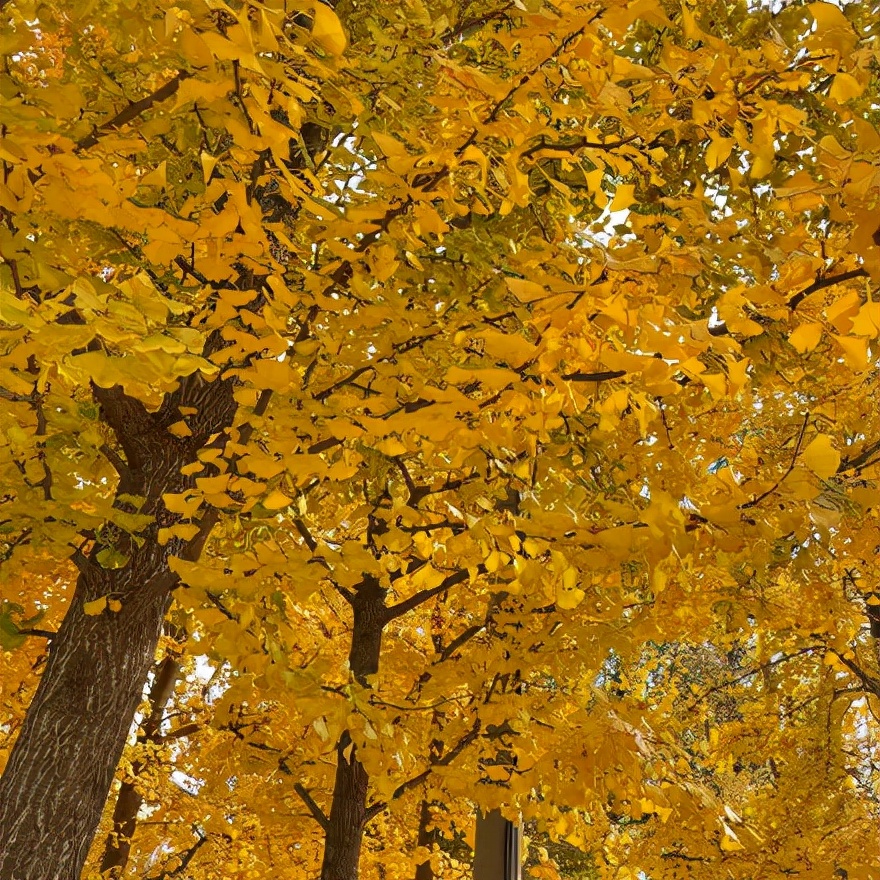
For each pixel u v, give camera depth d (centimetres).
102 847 761
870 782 777
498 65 285
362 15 304
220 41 128
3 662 418
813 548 297
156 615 301
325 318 261
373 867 720
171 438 309
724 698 845
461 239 267
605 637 322
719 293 273
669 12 327
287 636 245
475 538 233
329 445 238
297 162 293
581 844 382
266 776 515
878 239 143
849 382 309
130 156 236
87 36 231
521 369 170
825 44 152
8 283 163
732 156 325
